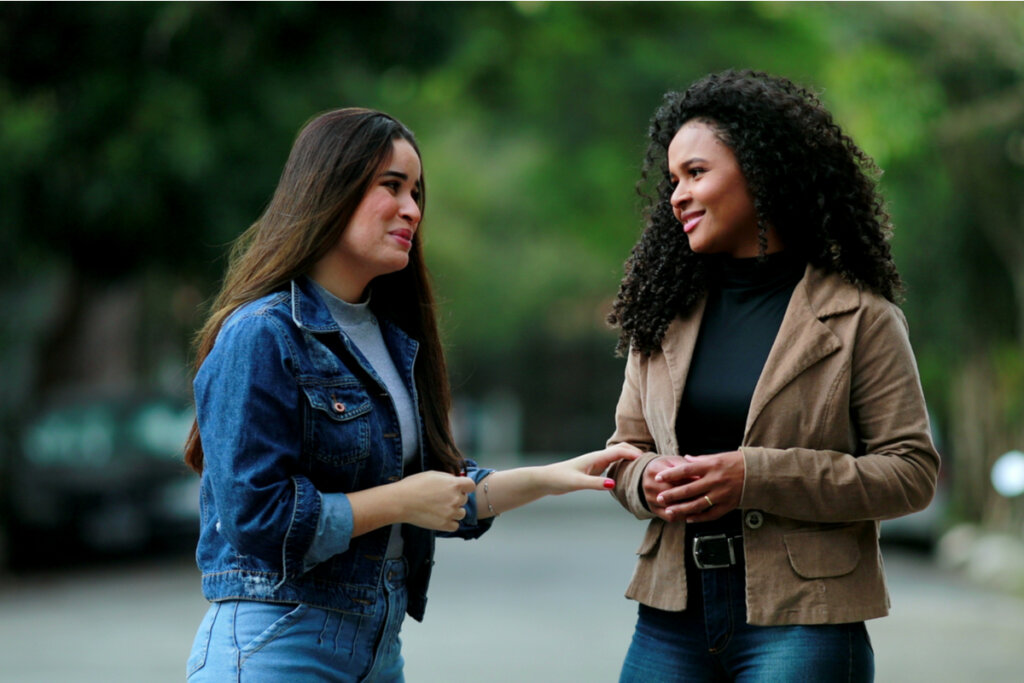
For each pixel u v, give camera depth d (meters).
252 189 23.83
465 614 18.50
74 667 14.50
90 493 26.75
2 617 18.94
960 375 29.08
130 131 22.64
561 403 83.94
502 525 37.12
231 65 21.53
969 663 14.65
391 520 5.36
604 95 38.31
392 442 5.65
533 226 59.34
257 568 5.41
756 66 33.06
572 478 5.84
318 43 20.92
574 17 31.31
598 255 48.62
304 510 5.20
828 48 30.05
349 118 5.61
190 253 24.94
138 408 28.67
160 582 23.72
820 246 5.77
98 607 20.12
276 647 5.36
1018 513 26.50
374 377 5.61
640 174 6.19
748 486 5.46
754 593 5.57
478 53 29.84
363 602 5.52
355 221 5.57
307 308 5.51
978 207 24.80
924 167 24.48
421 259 6.04
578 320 79.19
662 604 5.80
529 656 14.96
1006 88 22.44
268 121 23.08
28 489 26.77
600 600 20.12
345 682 5.49
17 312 30.36
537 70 36.19
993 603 20.20
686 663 5.81
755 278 5.88
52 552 28.03
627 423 6.27
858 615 5.54
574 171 43.94
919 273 26.67
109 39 21.08
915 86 22.28
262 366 5.30
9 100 22.95
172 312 37.31
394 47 21.03
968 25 22.02
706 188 5.73
